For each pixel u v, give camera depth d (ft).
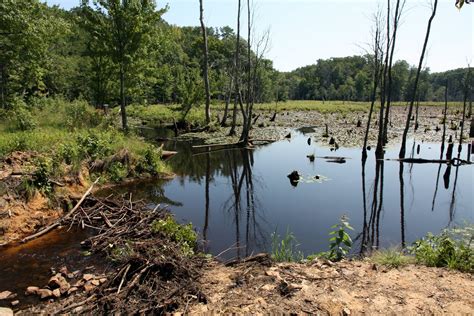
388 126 110.01
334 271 17.61
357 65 368.27
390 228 29.89
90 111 61.36
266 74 175.94
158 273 17.21
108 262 21.07
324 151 67.92
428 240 22.47
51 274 19.86
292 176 46.88
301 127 108.99
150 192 39.37
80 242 24.14
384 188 42.63
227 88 117.70
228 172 51.98
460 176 48.85
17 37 52.85
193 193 40.65
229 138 82.02
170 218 25.90
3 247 23.29
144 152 46.80
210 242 26.35
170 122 108.58
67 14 71.41
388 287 15.78
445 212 34.14
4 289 18.28
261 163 57.93
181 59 184.85
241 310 14.17
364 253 24.48
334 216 32.76
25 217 26.11
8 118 47.26
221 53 185.16
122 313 14.66
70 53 123.34
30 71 62.23
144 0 69.21
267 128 104.17
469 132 90.12
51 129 47.32
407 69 295.69
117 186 39.86
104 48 70.64
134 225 25.54
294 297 14.94
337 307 14.12
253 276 17.24
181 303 14.98
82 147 39.78
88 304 15.87
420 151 67.51
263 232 28.63
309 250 25.07
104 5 66.03
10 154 32.86
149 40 70.95
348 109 180.04
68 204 29.63
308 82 330.13
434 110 181.37
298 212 33.81
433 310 13.84
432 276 16.88
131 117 119.34
